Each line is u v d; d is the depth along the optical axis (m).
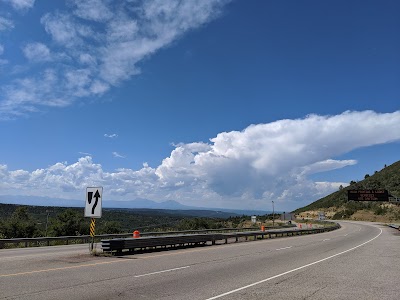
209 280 10.73
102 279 10.52
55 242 28.88
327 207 161.50
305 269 13.29
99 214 16.55
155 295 8.55
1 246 24.19
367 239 32.69
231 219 112.88
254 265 14.31
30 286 9.32
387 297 8.67
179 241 22.14
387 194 77.06
